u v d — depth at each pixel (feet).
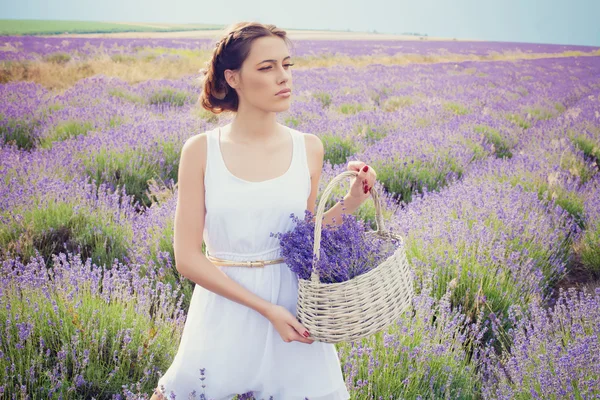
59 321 8.77
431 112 28.40
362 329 5.46
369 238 6.08
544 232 12.89
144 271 11.80
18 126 22.54
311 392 6.22
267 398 6.31
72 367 8.45
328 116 26.89
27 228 12.77
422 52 75.72
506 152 22.79
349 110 30.55
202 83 6.41
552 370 7.99
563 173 17.43
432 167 18.37
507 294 10.51
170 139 19.83
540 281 11.77
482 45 88.79
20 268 10.43
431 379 7.94
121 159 17.47
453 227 12.14
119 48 56.65
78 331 8.48
